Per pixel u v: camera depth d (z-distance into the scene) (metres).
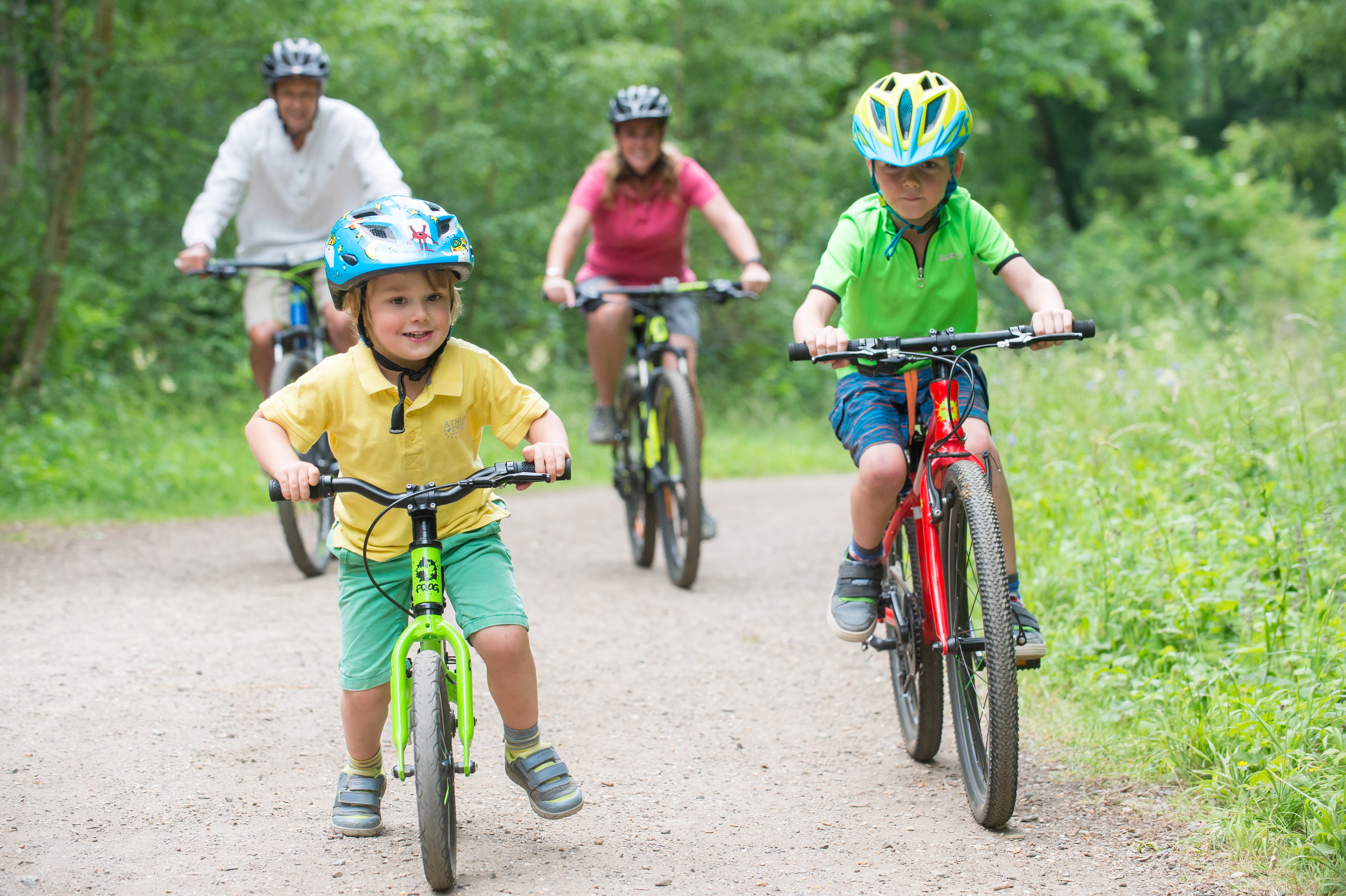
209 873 3.69
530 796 3.88
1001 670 3.84
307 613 6.70
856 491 4.41
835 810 4.27
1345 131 18.84
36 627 6.28
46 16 13.04
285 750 4.75
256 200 7.67
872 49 31.31
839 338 4.04
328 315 7.43
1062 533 6.64
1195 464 6.75
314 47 7.44
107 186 15.00
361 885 3.63
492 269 18.97
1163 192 34.97
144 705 5.18
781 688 5.66
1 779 4.35
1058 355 9.80
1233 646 5.08
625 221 7.85
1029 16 29.59
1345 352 8.30
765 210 22.91
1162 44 39.28
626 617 6.86
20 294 13.03
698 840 4.00
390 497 3.50
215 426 14.01
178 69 15.20
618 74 18.55
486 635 3.70
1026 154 38.00
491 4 18.28
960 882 3.67
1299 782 3.83
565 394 17.58
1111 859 3.80
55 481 10.43
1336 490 6.32
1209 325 10.73
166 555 8.30
